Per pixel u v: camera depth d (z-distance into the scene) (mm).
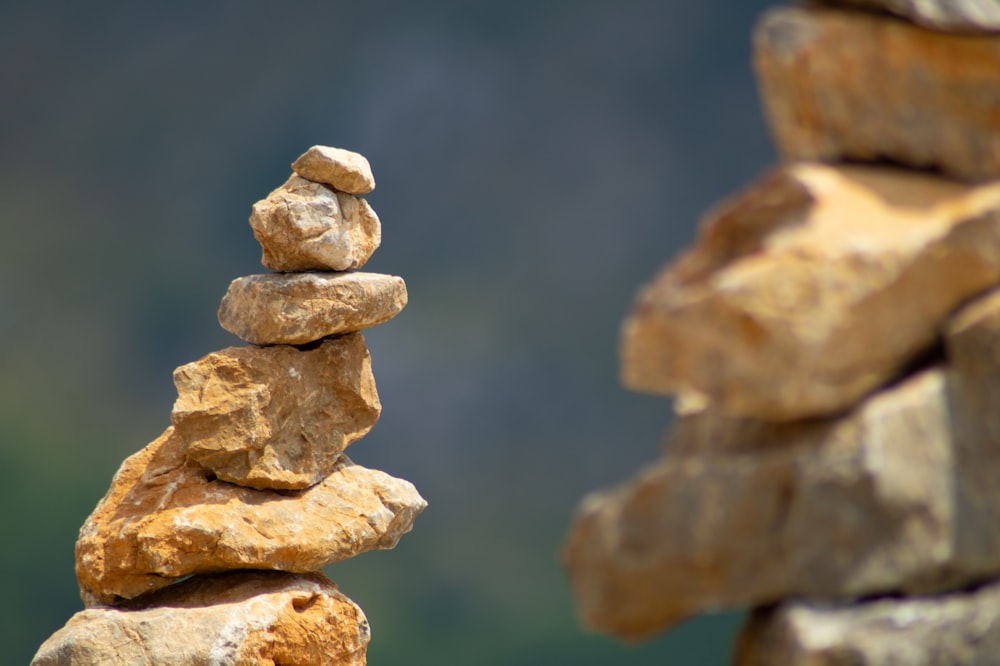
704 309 2404
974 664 2336
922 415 2396
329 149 1771
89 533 1755
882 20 2531
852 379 2416
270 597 1750
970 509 2389
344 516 1770
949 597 2381
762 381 2396
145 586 1745
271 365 1766
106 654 1718
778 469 2430
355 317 1775
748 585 2467
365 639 1785
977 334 2400
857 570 2377
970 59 2494
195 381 1758
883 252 2396
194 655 1717
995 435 2398
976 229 2414
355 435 1797
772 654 2412
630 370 2465
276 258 1773
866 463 2367
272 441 1764
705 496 2500
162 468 1778
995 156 2527
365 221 1799
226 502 1752
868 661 2332
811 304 2385
